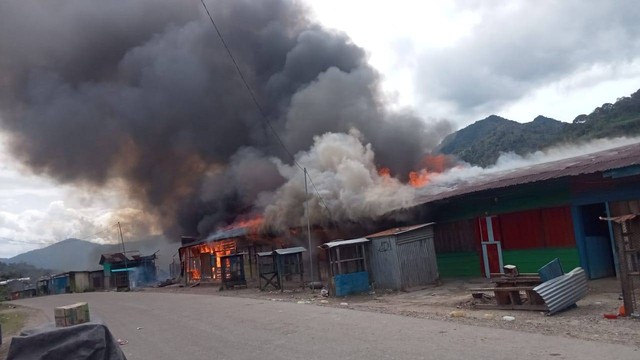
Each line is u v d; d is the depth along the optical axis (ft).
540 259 46.03
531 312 31.48
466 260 54.80
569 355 19.88
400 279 51.62
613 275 43.24
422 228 54.24
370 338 26.48
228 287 80.28
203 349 28.22
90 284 172.35
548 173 45.19
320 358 22.90
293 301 50.75
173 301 66.13
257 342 28.40
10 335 51.80
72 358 19.40
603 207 44.73
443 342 23.97
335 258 53.88
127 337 36.60
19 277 242.58
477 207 53.36
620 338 22.48
